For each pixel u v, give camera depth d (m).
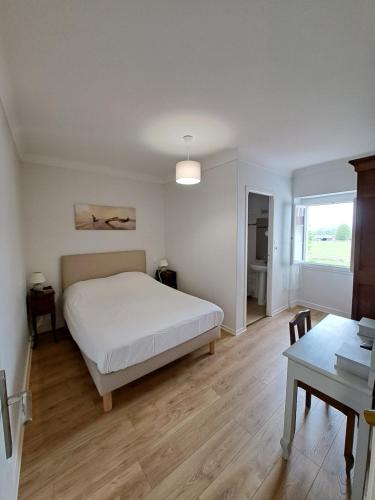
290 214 3.94
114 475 1.28
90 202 3.50
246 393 1.93
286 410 1.34
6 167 1.77
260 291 4.20
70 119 2.06
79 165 3.35
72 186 3.32
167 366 2.31
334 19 1.09
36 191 3.03
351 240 3.50
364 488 1.05
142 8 1.04
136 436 1.53
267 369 2.26
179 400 1.85
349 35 1.19
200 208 3.51
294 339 1.55
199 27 1.14
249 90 1.66
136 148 2.78
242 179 3.00
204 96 1.73
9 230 1.78
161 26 1.13
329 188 3.47
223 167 3.06
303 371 1.25
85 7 1.03
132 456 1.39
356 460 1.06
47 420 1.66
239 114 2.00
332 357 1.26
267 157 3.14
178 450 1.43
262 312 3.84
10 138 2.06
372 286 1.71
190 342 2.25
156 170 3.82
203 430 1.57
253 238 4.75
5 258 1.52
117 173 3.74
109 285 3.19
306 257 4.16
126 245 3.94
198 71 1.46
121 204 3.84
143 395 1.91
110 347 1.67
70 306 2.60
